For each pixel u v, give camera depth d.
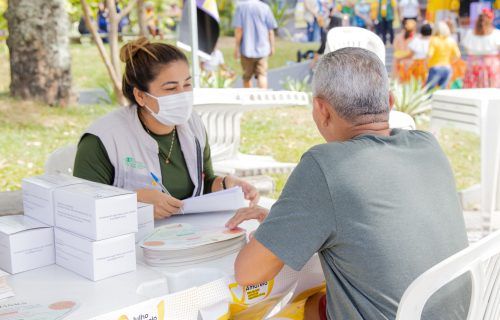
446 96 4.79
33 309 1.41
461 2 8.84
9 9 8.28
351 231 1.55
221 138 4.55
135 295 1.49
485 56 8.41
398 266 1.56
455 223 1.70
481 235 4.53
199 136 2.65
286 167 4.30
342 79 1.67
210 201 2.22
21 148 7.04
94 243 1.57
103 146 2.42
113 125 2.45
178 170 2.54
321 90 1.70
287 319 1.87
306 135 7.88
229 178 2.61
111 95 8.77
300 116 8.71
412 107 7.86
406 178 1.63
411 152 1.70
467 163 6.84
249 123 8.29
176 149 2.54
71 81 8.60
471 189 5.51
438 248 1.63
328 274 1.66
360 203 1.55
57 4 8.38
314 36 9.41
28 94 8.37
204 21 5.79
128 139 2.45
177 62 2.41
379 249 1.55
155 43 2.48
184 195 2.56
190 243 1.73
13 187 6.06
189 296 1.51
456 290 1.64
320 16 9.38
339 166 1.56
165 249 1.67
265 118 8.55
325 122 1.74
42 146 7.19
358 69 1.67
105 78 9.22
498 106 4.36
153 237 1.80
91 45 9.70
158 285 1.58
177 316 1.49
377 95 1.68
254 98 4.06
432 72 8.39
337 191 1.54
